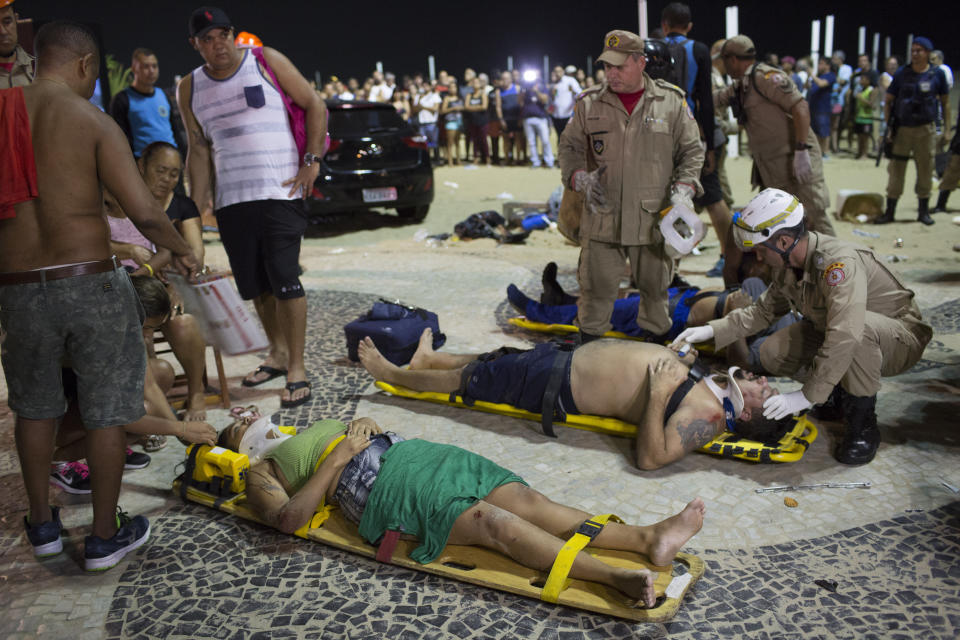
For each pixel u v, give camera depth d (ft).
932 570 8.93
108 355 9.00
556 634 8.11
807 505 10.44
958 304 18.71
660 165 14.15
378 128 33.58
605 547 9.01
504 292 22.20
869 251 11.73
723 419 11.44
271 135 14.17
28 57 13.37
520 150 57.11
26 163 8.31
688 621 8.23
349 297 22.21
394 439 10.03
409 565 9.18
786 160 19.02
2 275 8.61
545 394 12.38
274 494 9.91
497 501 9.32
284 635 8.32
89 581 9.45
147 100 23.04
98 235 8.84
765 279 17.49
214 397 14.78
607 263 15.06
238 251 14.80
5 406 14.98
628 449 12.19
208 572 9.50
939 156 31.86
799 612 8.31
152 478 12.01
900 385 14.26
